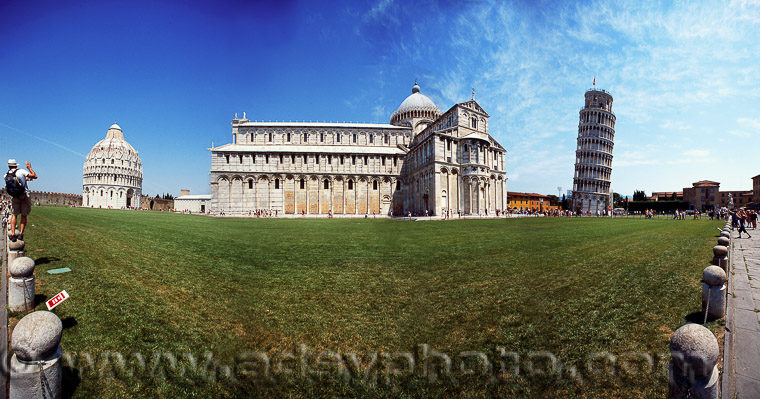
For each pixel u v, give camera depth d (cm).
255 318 834
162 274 1150
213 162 7762
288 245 2020
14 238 1188
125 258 1350
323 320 830
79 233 1992
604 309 898
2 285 923
